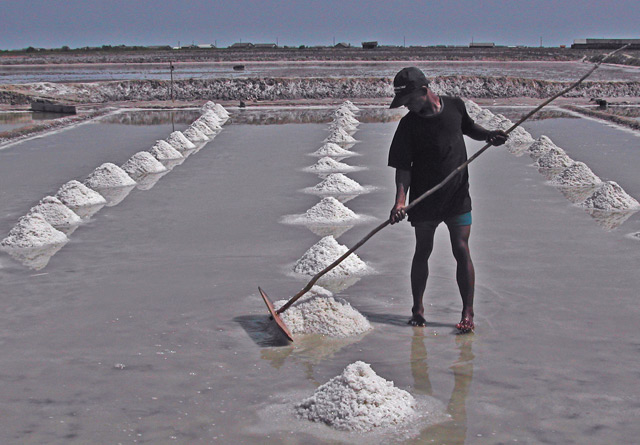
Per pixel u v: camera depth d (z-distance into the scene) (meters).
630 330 4.15
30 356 3.87
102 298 4.86
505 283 5.04
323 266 5.33
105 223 7.22
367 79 30.67
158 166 10.78
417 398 3.32
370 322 4.34
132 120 19.80
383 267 5.52
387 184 9.31
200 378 3.58
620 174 9.67
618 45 84.50
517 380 3.50
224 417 3.17
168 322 4.38
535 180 9.42
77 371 3.67
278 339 4.09
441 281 5.12
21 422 3.14
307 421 3.13
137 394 3.40
